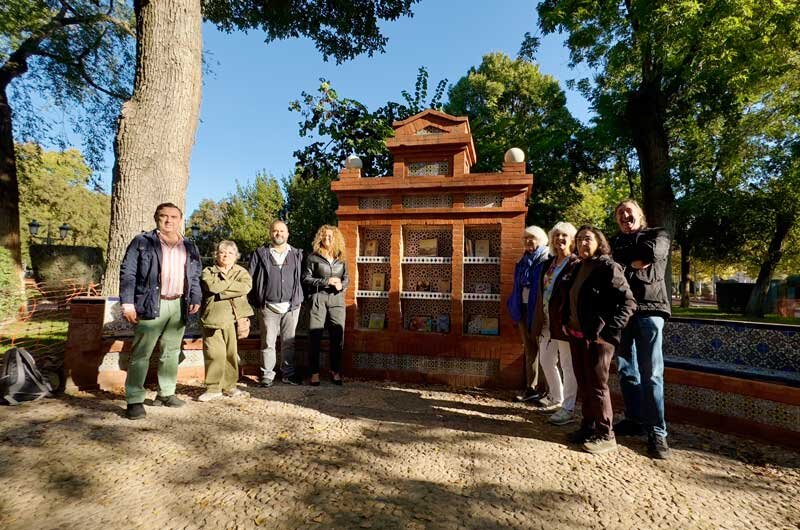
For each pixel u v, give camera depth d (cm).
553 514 235
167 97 607
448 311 568
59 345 610
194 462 289
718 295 2025
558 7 1355
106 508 230
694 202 1498
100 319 471
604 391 331
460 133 530
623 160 1811
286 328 516
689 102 1377
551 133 1574
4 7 1105
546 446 335
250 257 510
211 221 3584
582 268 346
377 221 561
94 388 465
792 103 1338
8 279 905
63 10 1231
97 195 3155
